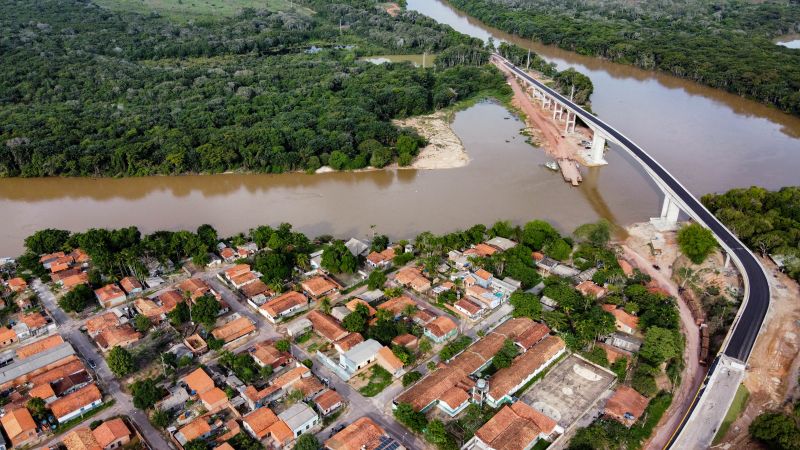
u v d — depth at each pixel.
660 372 159.12
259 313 186.88
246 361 161.12
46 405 147.00
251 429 139.50
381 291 196.25
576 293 187.12
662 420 145.25
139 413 148.25
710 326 176.62
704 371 161.25
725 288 196.38
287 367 163.00
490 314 186.75
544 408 149.25
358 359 160.50
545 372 162.12
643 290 188.12
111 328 175.25
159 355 167.75
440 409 149.12
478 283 197.50
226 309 186.12
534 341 169.62
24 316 182.75
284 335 176.12
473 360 161.50
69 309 184.12
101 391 155.25
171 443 139.12
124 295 192.50
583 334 167.88
